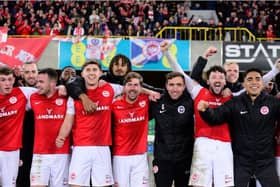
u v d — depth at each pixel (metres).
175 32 19.22
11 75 6.81
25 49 16.86
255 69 6.53
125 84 6.72
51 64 17.25
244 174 6.46
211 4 25.83
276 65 6.93
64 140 6.67
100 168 6.66
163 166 6.66
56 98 6.92
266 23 22.44
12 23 21.23
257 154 6.46
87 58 17.20
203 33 19.48
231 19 21.62
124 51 17.25
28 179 7.24
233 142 6.62
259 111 6.45
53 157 6.84
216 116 6.43
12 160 6.87
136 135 6.82
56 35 18.59
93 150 6.64
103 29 20.64
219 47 17.41
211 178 6.55
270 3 24.31
